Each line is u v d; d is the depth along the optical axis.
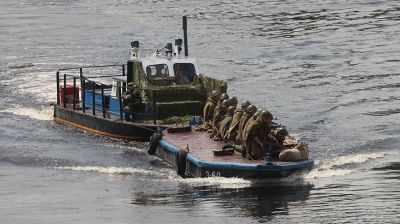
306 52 159.25
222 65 151.00
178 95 106.00
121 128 105.69
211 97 100.00
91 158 99.44
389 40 166.50
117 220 75.69
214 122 96.25
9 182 90.25
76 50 169.88
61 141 107.50
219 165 85.56
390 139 102.38
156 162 96.69
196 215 76.44
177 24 197.00
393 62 147.00
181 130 99.62
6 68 154.12
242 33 181.62
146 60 107.44
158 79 107.06
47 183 89.62
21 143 106.50
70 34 188.62
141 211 78.25
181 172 90.12
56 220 76.31
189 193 83.44
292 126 109.94
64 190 86.75
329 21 190.75
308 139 103.50
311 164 86.12
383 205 77.50
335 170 90.19
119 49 169.88
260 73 143.50
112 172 93.44
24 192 86.31
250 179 85.06
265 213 76.31
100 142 106.44
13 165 97.50
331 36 173.38
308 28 183.75
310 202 79.12
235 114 92.44
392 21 186.75
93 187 87.56
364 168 90.88
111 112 111.69
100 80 140.12
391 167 90.81
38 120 119.62
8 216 77.94
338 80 135.50
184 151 89.94
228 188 83.94
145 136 103.62
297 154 85.81
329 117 113.75
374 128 107.69
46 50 170.75
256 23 193.25
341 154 96.75
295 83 135.00
